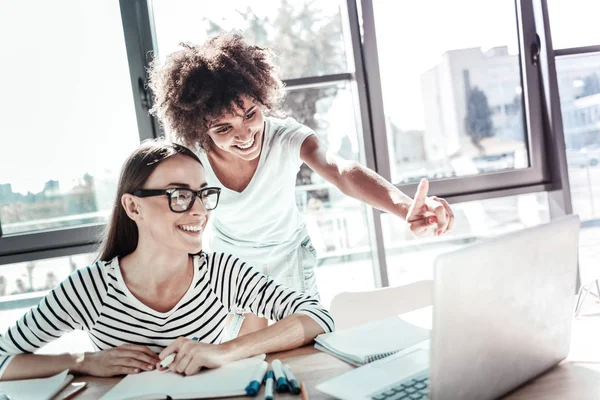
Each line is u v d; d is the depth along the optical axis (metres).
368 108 2.62
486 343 0.67
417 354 0.88
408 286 1.45
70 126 2.44
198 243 1.14
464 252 0.61
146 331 1.14
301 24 2.65
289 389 0.80
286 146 1.58
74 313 1.13
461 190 2.71
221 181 1.62
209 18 2.55
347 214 2.80
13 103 2.39
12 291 2.49
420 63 2.69
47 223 2.46
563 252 0.78
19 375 1.03
